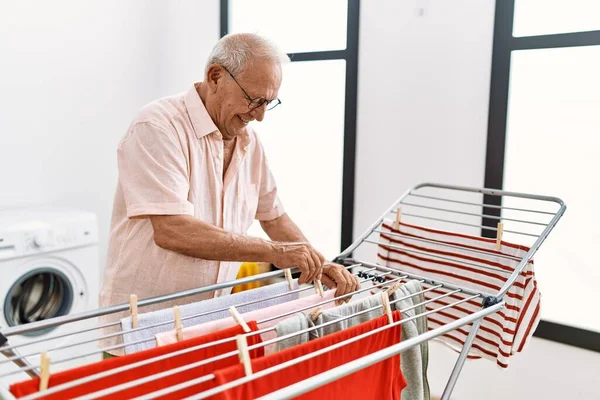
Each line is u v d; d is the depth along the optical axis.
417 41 2.21
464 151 2.14
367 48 2.35
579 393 1.97
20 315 2.22
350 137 2.43
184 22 2.90
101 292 1.49
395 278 1.46
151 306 1.40
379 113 2.34
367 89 2.37
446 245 1.53
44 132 2.51
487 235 2.13
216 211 1.44
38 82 2.46
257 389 0.85
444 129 2.18
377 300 1.16
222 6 2.85
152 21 2.87
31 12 2.41
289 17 2.67
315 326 0.99
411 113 2.26
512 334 1.38
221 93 1.32
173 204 1.25
